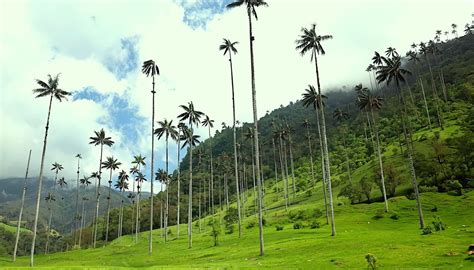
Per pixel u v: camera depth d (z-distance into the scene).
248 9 48.12
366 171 109.69
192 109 76.81
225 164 152.62
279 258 34.47
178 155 88.62
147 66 68.44
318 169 146.75
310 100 74.75
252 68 46.59
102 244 125.75
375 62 104.38
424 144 104.12
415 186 51.78
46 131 56.91
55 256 77.00
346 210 77.75
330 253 33.62
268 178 183.12
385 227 56.88
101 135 103.56
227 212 110.50
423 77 183.12
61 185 145.25
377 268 25.02
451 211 62.34
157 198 170.50
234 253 43.62
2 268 32.81
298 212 84.19
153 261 48.41
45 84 56.06
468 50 199.25
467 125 102.44
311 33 55.25
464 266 23.55
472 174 77.31
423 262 25.95
